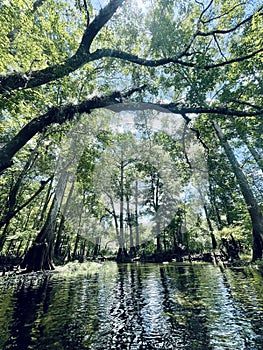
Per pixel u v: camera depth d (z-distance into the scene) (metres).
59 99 9.41
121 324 4.12
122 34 8.64
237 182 7.82
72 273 12.79
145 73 7.62
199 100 5.35
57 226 23.23
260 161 15.23
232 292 6.07
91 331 3.82
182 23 7.49
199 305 5.07
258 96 7.29
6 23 5.18
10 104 6.66
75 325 4.10
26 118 8.30
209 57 6.05
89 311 4.98
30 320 4.40
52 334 3.70
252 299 5.26
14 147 4.81
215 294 5.99
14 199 7.71
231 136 7.79
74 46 9.36
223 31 7.14
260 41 6.78
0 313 4.87
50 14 8.24
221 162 7.38
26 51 6.30
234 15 8.28
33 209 21.33
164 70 7.22
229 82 8.04
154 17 6.70
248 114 5.50
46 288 7.98
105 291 7.19
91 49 10.45
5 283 9.29
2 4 5.10
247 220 16.30
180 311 4.74
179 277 9.55
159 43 6.53
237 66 7.84
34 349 3.18
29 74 5.24
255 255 13.27
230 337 3.38
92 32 6.08
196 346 3.17
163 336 3.55
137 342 3.37
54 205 14.99
